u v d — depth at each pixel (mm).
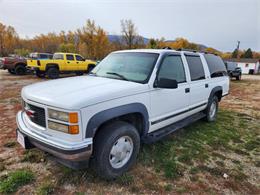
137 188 2553
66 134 2223
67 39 60906
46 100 2340
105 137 2488
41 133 2443
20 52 48969
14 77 14891
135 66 3352
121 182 2645
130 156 2867
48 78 14492
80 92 2451
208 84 4629
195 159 3314
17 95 8172
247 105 7730
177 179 2770
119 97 2566
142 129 3057
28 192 2410
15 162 3008
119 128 2600
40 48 64312
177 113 3688
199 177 2842
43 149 2395
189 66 4020
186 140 4023
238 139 4203
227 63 21062
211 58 5066
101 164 2508
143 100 2906
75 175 2719
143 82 3016
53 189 2461
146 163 3096
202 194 2508
